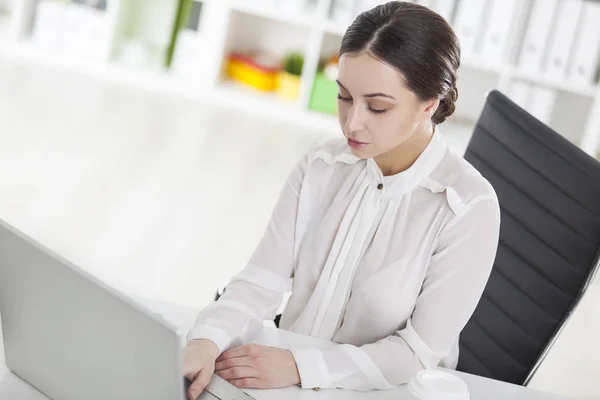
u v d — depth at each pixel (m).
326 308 1.65
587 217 1.85
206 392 1.37
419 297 1.58
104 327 1.12
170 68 5.65
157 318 1.06
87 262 3.17
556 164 1.92
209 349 1.45
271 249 1.71
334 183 1.69
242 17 5.64
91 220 3.53
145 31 5.71
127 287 3.06
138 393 1.13
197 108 5.30
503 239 2.00
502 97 2.09
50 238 3.29
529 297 1.94
